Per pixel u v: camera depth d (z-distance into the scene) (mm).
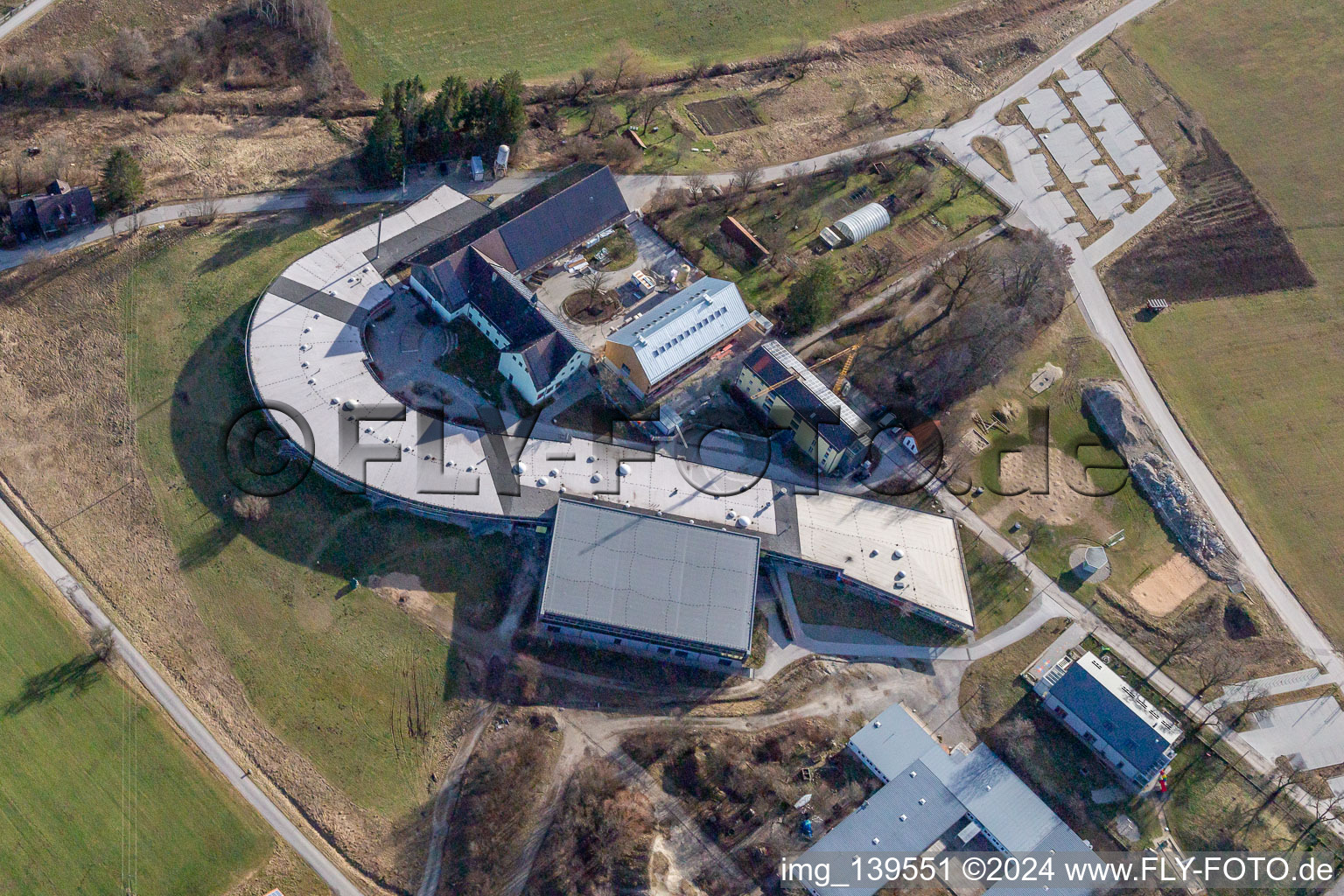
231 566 119312
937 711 117062
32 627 112688
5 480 123062
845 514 129750
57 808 102312
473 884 101562
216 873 100562
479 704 113562
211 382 133000
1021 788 110500
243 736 108750
